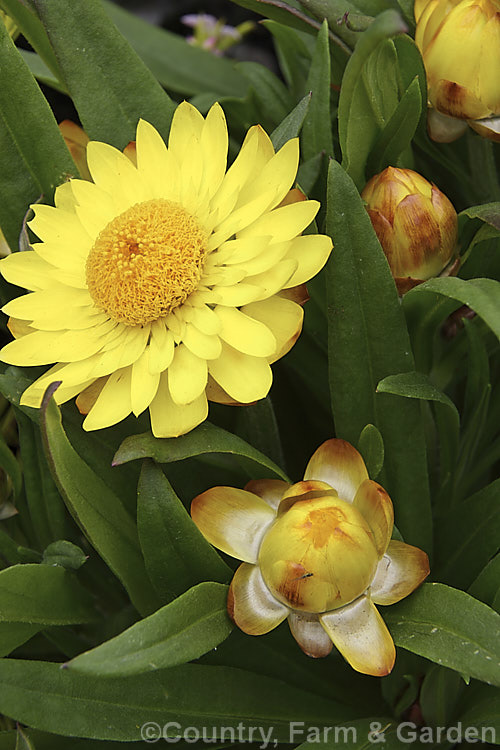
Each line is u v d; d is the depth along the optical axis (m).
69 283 0.35
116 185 0.36
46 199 0.38
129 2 0.56
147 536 0.34
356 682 0.38
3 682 0.34
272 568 0.33
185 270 0.34
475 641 0.33
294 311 0.34
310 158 0.38
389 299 0.35
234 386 0.34
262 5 0.39
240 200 0.35
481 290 0.34
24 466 0.38
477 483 0.41
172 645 0.33
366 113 0.37
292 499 0.33
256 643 0.36
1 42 0.37
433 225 0.35
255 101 0.42
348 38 0.38
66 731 0.34
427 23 0.37
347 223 0.35
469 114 0.37
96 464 0.36
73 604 0.37
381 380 0.35
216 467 0.38
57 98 0.51
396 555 0.34
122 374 0.35
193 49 0.46
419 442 0.36
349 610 0.33
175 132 0.36
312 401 0.41
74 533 0.39
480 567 0.36
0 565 0.38
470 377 0.38
